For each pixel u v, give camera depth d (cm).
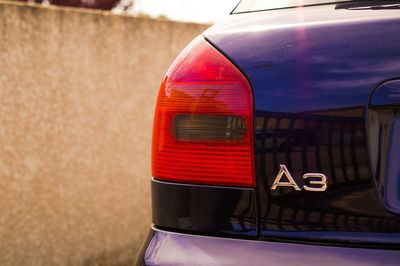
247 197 150
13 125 399
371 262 138
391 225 139
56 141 417
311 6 171
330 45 146
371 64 141
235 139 151
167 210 162
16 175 401
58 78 417
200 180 156
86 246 432
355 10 157
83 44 428
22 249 404
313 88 144
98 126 436
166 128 162
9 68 397
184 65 161
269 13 171
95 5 1090
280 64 148
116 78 444
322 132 143
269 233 148
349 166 141
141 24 455
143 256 162
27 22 403
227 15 187
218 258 150
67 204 423
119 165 447
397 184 141
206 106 155
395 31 143
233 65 153
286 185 146
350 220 142
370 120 140
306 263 142
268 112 147
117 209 447
